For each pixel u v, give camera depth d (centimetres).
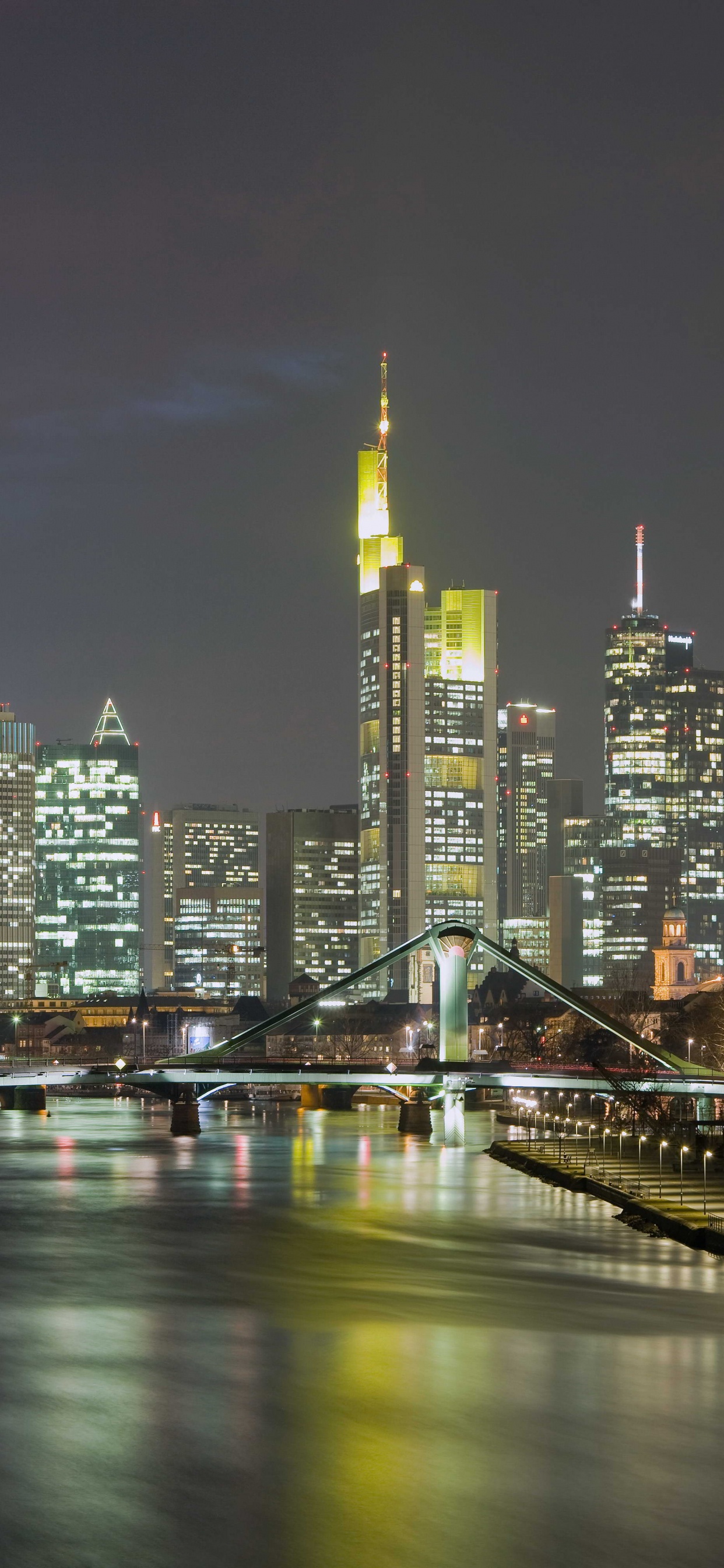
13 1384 9256
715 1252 14650
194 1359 9931
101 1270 13688
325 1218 17388
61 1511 7006
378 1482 7438
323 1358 9969
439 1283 12975
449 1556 6581
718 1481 7519
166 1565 6444
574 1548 6688
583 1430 8325
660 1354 10119
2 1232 16288
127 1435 8156
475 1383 9306
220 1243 15425
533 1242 15412
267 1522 6906
